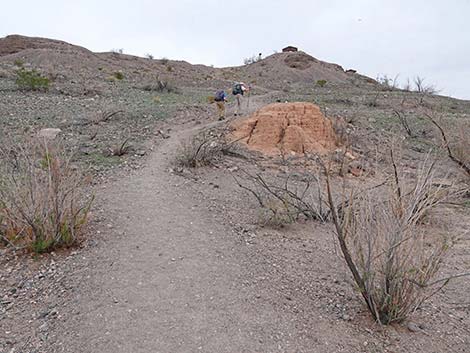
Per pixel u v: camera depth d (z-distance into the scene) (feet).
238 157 35.06
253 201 24.58
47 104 54.08
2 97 56.03
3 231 16.49
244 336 11.16
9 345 10.61
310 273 15.70
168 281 13.94
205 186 26.71
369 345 11.10
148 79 123.13
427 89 134.41
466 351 11.23
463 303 14.24
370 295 12.01
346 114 63.57
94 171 27.22
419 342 11.42
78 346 10.54
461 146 30.86
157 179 26.71
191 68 236.43
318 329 11.75
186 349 10.52
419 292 12.05
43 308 12.30
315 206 22.18
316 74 255.91
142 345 10.61
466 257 18.49
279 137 38.19
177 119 51.24
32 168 16.55
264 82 189.78
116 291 13.19
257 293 13.58
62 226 16.24
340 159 32.78
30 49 191.11
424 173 15.20
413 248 12.01
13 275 14.25
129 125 44.70
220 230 19.26
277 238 19.24
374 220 12.73
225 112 60.59
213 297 13.08
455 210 24.40
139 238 17.48
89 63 174.19
